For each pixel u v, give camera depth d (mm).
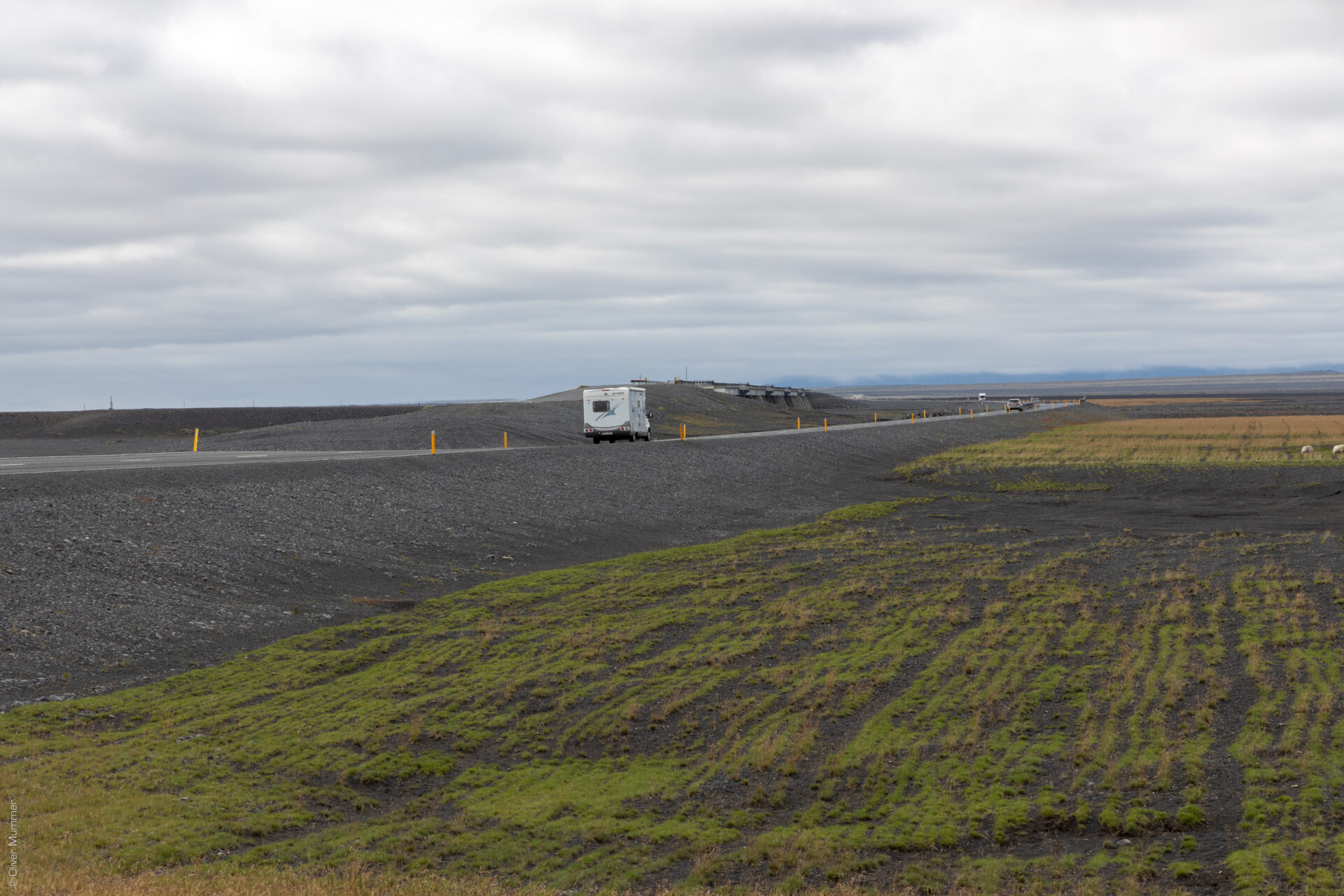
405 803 15969
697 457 62250
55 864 12281
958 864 13398
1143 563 34344
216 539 30922
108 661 21672
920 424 111312
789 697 20516
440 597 29844
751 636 25438
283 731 18391
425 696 20594
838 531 44562
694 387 155125
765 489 59000
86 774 15688
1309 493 55500
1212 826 14031
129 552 28016
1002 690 20344
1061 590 29734
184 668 22000
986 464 75125
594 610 28375
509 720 19578
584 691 21250
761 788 16234
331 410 168250
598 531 42938
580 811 15500
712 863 13484
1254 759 16125
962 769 16453
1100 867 13031
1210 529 43656
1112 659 22281
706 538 43969
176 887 11602
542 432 83750
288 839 14266
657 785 16562
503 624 26703
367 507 38188
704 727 19219
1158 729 17750
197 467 37781
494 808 15602
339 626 25906
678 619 27188
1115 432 108312
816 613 27531
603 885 12992
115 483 32688
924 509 52656
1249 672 20750
